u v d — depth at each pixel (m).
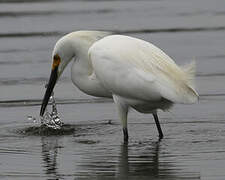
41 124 14.58
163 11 28.53
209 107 15.85
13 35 24.47
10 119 15.24
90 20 26.34
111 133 13.95
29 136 13.84
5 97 17.19
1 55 21.64
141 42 13.43
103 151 12.48
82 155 12.23
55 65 14.65
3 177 10.98
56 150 12.64
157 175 10.92
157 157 11.96
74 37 14.44
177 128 14.17
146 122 14.78
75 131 14.17
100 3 30.91
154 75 12.86
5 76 19.22
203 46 22.17
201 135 13.52
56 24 25.75
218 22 26.09
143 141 13.20
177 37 23.55
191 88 12.74
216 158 11.79
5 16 27.88
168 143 12.98
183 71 12.98
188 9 28.98
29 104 16.55
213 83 18.00
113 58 13.31
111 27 24.83
